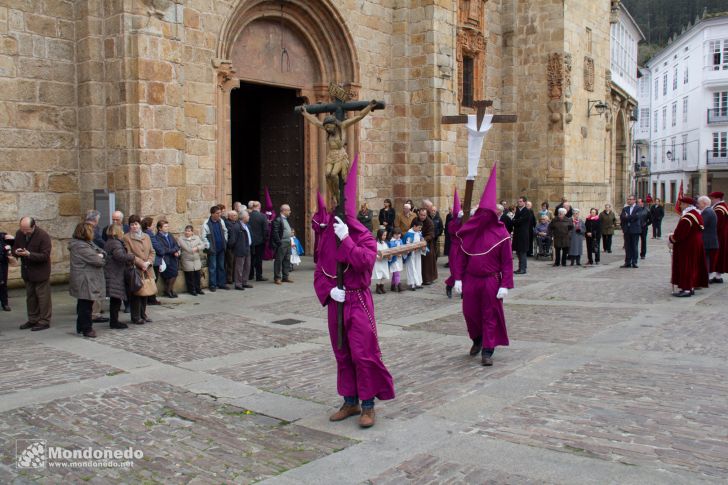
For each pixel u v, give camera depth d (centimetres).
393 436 598
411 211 2009
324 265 645
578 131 2939
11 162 1383
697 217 1380
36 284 1102
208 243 1503
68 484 507
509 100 2859
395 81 2286
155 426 634
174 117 1455
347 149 2162
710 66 5928
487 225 862
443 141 2273
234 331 1102
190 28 1652
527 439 581
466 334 1073
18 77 1388
